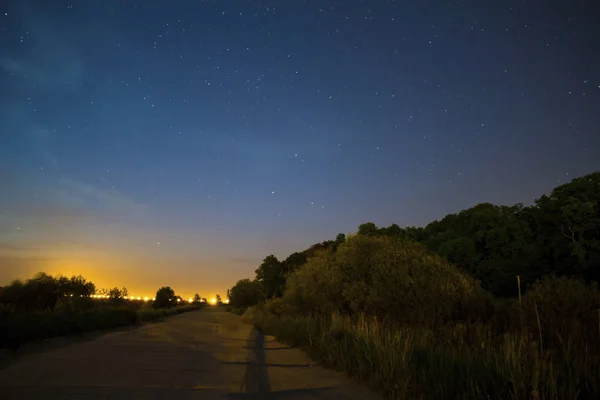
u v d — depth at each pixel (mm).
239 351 16625
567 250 35250
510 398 6965
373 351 10805
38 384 9172
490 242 39000
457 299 14172
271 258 82312
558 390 6887
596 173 36781
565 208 34469
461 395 7492
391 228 57250
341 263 19359
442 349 9758
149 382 9781
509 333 10500
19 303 29562
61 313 25609
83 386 9055
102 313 28531
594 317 9961
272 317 31219
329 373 11594
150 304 79688
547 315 10641
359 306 16875
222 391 9156
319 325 17969
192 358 14227
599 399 6730
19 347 15492
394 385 8688
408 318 13969
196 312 82812
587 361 7871
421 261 15492
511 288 35938
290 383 10203
